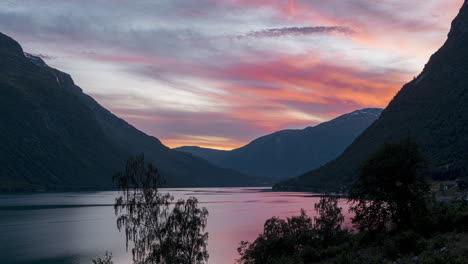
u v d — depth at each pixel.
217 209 193.88
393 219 57.66
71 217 157.62
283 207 193.25
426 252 36.56
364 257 43.00
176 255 40.69
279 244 55.16
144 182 41.12
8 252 90.12
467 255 33.59
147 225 40.66
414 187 57.44
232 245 90.44
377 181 57.59
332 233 61.00
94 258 81.94
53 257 84.12
